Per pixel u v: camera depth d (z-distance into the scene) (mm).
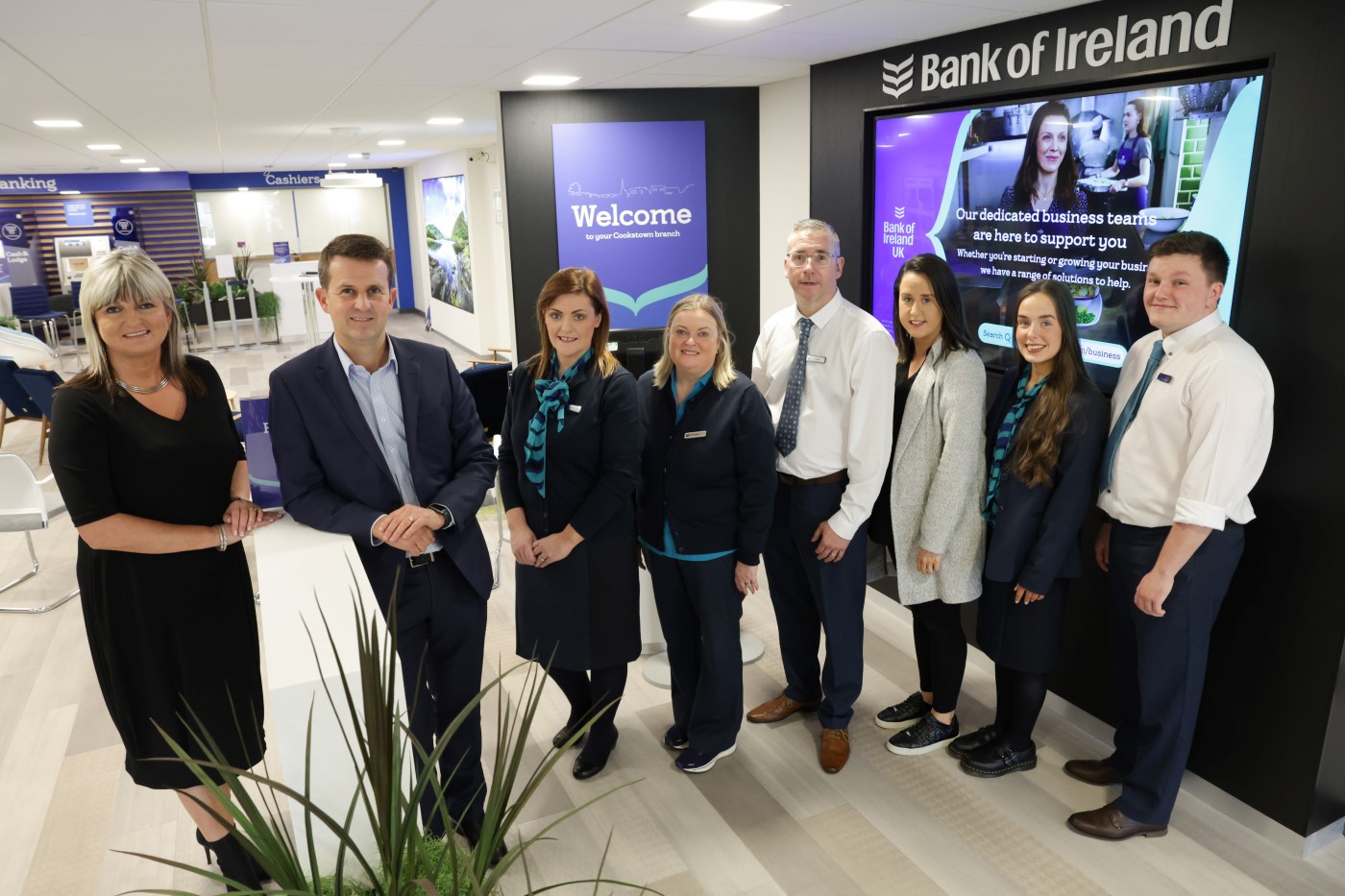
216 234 15867
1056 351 2471
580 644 2629
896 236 3857
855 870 2428
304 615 1676
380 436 2113
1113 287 2873
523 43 3484
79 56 3502
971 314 3502
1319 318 2238
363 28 3098
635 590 2678
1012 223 3246
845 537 2684
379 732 1209
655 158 5062
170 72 3984
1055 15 2963
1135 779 2508
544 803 2719
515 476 2666
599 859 2480
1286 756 2449
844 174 4129
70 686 3568
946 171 3525
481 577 2254
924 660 3068
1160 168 2662
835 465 2746
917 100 3625
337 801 1599
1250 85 2383
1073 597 3049
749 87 5055
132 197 15094
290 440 2059
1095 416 2445
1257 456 2232
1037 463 2482
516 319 5172
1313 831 2457
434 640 2252
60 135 7000
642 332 5184
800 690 3148
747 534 2611
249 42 3324
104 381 1886
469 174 11250
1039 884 2359
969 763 2824
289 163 13219
